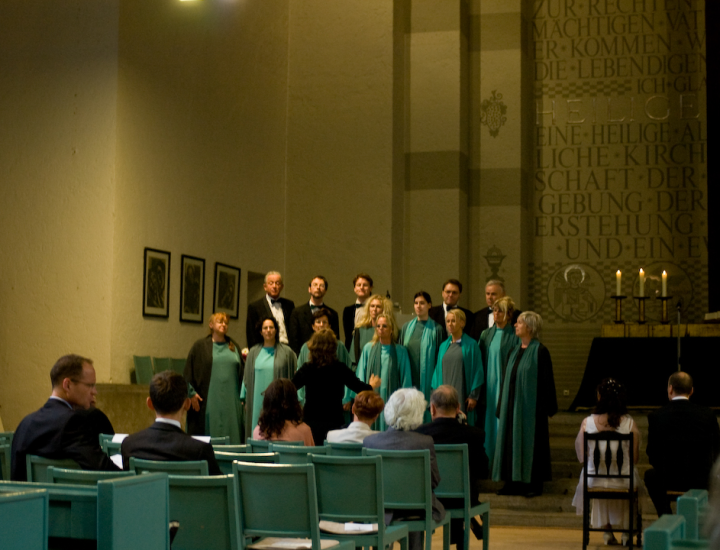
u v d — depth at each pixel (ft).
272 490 10.61
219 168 33.73
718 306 35.96
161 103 29.91
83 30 28.25
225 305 33.99
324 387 20.06
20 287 28.35
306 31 40.24
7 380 28.22
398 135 39.63
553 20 42.47
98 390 26.21
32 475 11.18
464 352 22.95
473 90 41.83
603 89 41.88
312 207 39.47
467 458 15.39
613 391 19.04
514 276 40.73
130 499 6.95
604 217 41.39
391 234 38.52
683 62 41.22
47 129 28.48
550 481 23.97
